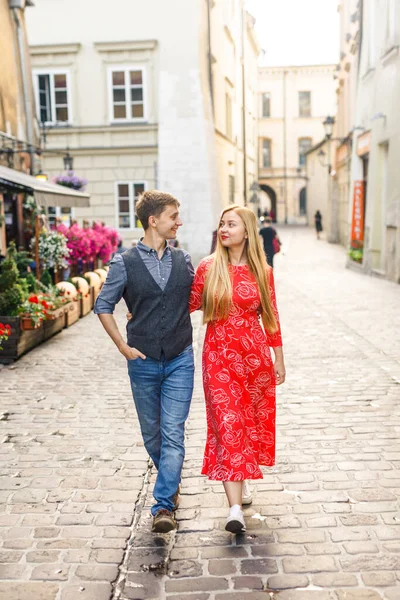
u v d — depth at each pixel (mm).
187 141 22625
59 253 13141
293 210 58469
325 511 3963
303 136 57750
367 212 18906
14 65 16094
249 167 39156
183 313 3723
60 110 22734
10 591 3174
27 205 15320
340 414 5863
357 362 7871
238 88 33156
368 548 3504
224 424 3611
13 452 5086
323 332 9891
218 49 26125
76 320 11773
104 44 22359
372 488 4277
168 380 3758
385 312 11680
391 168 16375
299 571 3299
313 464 4707
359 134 20344
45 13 22422
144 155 22750
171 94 22469
